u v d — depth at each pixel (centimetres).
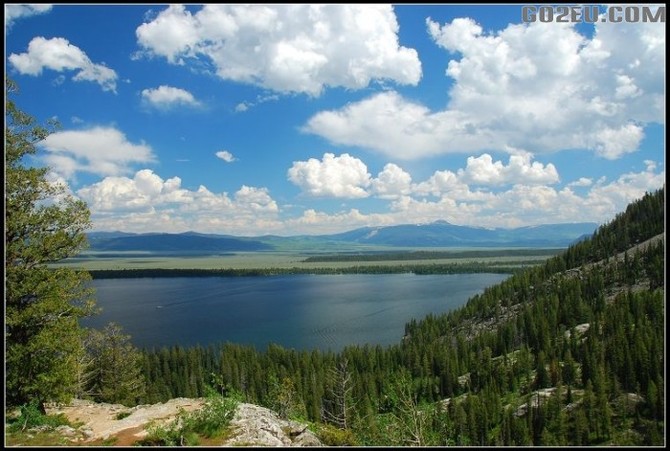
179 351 14475
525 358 14112
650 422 9831
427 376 13788
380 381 11956
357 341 19525
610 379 11988
